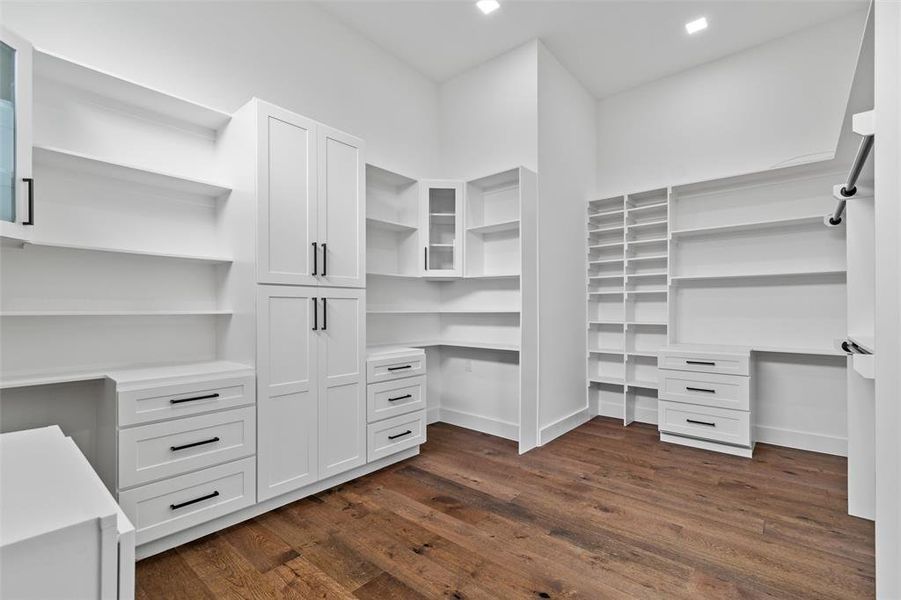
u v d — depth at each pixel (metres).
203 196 2.48
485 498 2.43
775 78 3.43
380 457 2.81
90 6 2.10
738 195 3.57
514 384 3.59
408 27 3.35
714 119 3.71
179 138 2.37
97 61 2.11
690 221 3.79
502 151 3.67
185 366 2.23
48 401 1.99
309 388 2.43
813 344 3.24
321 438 2.48
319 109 3.12
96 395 2.11
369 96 3.49
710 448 3.25
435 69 3.93
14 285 1.88
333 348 2.55
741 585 1.67
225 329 2.42
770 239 3.42
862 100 1.88
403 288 3.74
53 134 1.97
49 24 1.98
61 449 1.16
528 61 3.50
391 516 2.22
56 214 1.98
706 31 3.34
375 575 1.74
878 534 1.30
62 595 0.70
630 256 4.01
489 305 3.75
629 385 3.89
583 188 4.13
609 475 2.76
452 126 4.06
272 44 2.84
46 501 0.81
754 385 3.42
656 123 4.04
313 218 2.46
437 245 3.55
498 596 1.61
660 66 3.83
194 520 1.97
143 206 2.26
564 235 3.81
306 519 2.19
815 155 3.25
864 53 1.55
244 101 2.69
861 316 2.16
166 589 1.64
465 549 1.92
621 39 3.46
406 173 3.81
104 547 0.74
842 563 1.80
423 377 3.12
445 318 4.09
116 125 2.16
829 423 3.18
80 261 2.05
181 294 2.39
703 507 2.31
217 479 2.05
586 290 4.14
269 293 2.25
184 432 1.96
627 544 1.96
